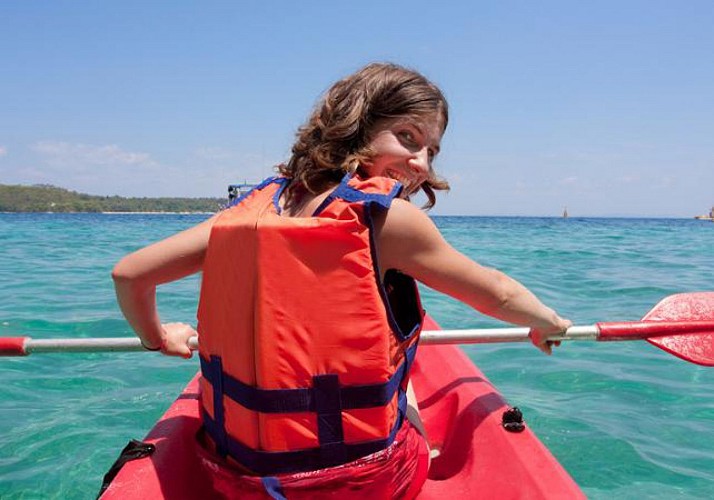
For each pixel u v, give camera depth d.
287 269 1.21
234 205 1.41
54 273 8.80
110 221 37.88
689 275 8.98
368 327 1.22
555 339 2.07
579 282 8.13
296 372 1.22
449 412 2.16
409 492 1.46
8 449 2.91
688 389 3.69
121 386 3.78
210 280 1.35
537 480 1.56
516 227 30.31
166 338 1.73
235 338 1.27
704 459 2.77
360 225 1.21
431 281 1.37
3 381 3.85
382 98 1.39
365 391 1.24
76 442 2.98
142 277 1.41
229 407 1.32
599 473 2.62
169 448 1.66
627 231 25.78
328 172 1.36
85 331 5.17
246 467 1.29
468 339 2.27
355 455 1.26
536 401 3.46
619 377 3.90
